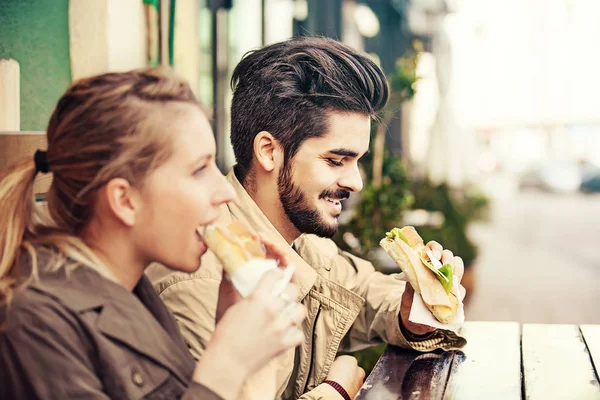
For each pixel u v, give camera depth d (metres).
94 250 1.32
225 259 1.41
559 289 8.50
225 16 6.52
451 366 2.09
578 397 1.81
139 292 1.47
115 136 1.26
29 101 2.93
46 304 1.19
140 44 3.40
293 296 1.32
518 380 1.95
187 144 1.31
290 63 2.03
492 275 9.52
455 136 11.16
